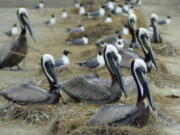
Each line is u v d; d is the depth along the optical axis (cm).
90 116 1284
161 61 2145
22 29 2012
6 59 1973
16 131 1292
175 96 1652
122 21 3064
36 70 2016
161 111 1454
